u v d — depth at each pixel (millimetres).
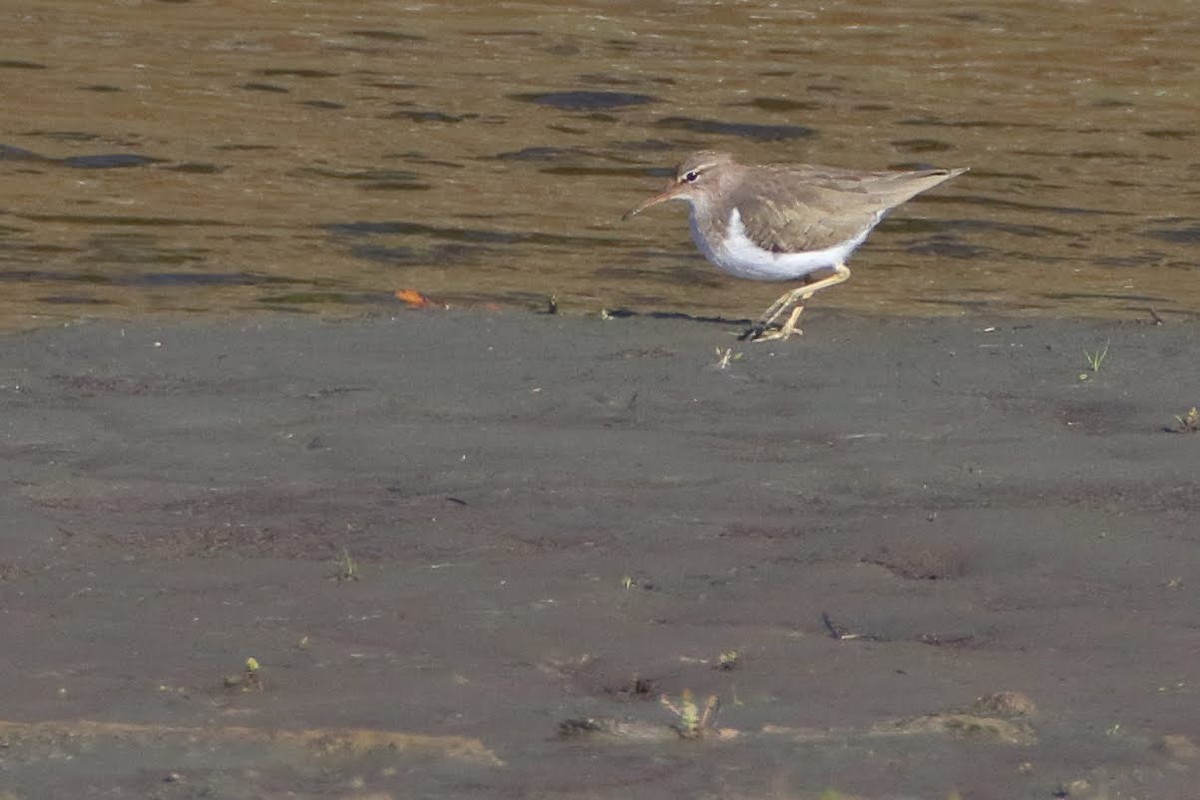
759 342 15820
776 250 16984
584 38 32094
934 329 16578
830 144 27031
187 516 11141
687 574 10312
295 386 14070
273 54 30297
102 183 23469
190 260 20188
